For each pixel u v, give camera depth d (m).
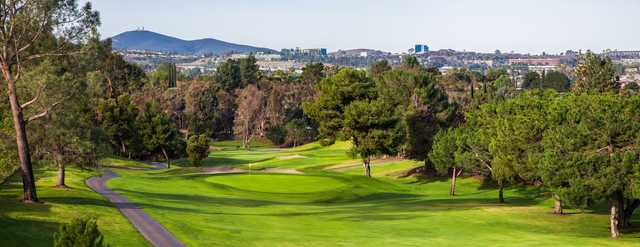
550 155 43.28
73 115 47.97
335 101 89.38
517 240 39.53
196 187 67.75
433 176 89.12
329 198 66.25
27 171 43.12
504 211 54.00
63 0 42.12
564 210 55.16
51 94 44.00
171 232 36.09
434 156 72.88
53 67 43.78
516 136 53.50
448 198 69.25
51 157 50.41
